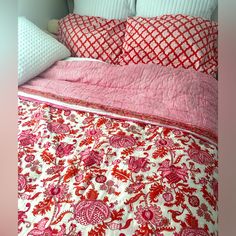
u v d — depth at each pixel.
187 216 0.85
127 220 0.84
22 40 1.71
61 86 1.63
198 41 1.78
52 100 1.48
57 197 0.92
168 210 0.86
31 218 0.86
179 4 1.93
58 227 0.82
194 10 1.92
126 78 1.65
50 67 1.82
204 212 0.88
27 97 1.50
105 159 1.08
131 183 0.96
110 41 1.98
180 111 1.38
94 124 1.30
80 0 2.23
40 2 2.24
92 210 0.86
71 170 1.02
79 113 1.39
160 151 1.11
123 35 2.00
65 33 2.07
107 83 1.64
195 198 0.91
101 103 1.45
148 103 1.45
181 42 1.78
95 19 2.09
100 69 1.73
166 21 1.86
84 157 1.08
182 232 0.80
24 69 1.63
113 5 2.12
